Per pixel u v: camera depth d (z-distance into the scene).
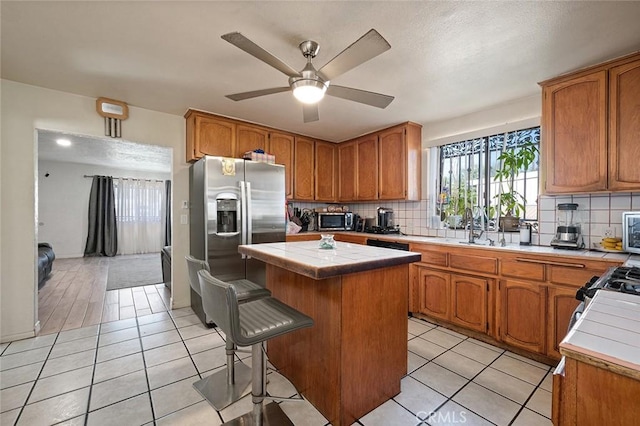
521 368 2.14
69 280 4.71
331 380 1.60
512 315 2.37
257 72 2.31
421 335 2.70
